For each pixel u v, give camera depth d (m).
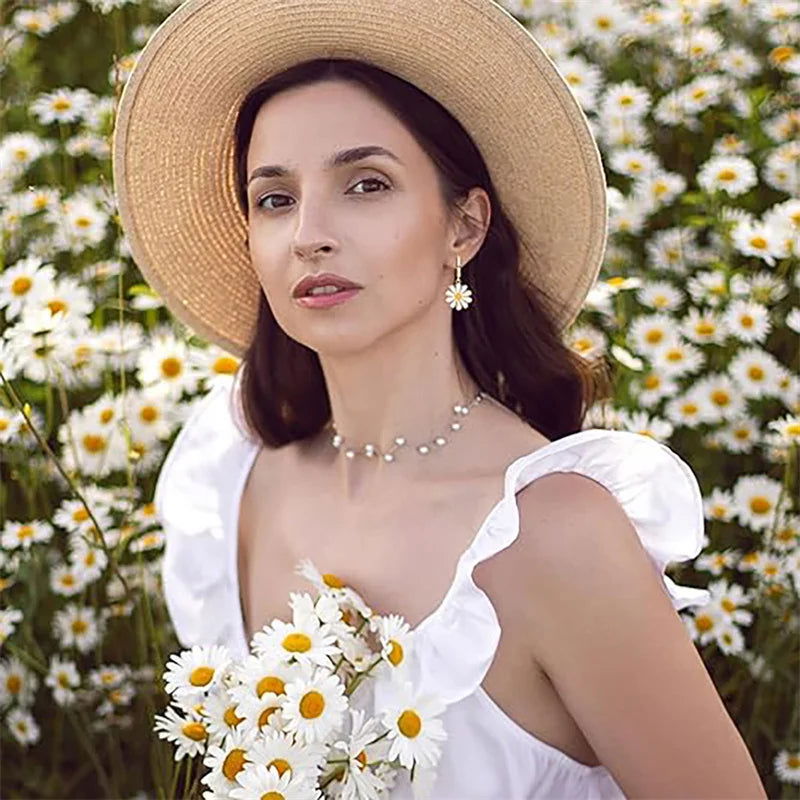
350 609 1.38
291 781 1.24
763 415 2.17
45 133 2.52
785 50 2.47
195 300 1.70
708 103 2.42
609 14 2.55
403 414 1.43
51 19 2.55
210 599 1.60
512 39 1.36
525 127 1.41
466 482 1.39
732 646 1.90
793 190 2.29
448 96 1.38
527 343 1.50
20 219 2.26
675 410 2.08
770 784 2.03
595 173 1.43
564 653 1.29
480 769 1.31
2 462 2.16
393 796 1.33
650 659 1.27
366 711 1.33
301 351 1.60
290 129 1.33
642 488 1.35
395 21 1.35
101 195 2.28
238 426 1.68
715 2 2.50
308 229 1.31
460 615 1.28
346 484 1.48
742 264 2.29
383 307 1.33
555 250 1.51
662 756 1.28
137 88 1.51
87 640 2.01
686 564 2.05
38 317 1.82
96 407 2.02
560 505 1.30
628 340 2.10
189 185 1.60
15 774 2.08
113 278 2.25
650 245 2.33
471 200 1.41
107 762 2.12
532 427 1.55
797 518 2.01
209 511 1.64
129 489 1.96
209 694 1.37
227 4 1.42
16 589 2.10
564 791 1.36
